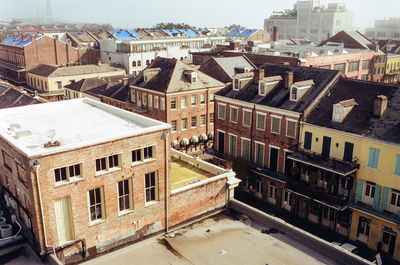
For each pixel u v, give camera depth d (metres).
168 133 23.12
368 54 73.94
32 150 20.38
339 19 175.00
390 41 109.88
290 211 40.06
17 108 28.39
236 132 44.09
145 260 21.95
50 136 20.89
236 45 90.94
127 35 128.38
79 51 103.56
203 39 119.19
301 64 62.81
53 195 19.36
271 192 41.72
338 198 33.44
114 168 21.47
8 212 25.03
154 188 23.80
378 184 31.88
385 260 31.98
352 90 36.94
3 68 107.62
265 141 40.88
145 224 23.67
